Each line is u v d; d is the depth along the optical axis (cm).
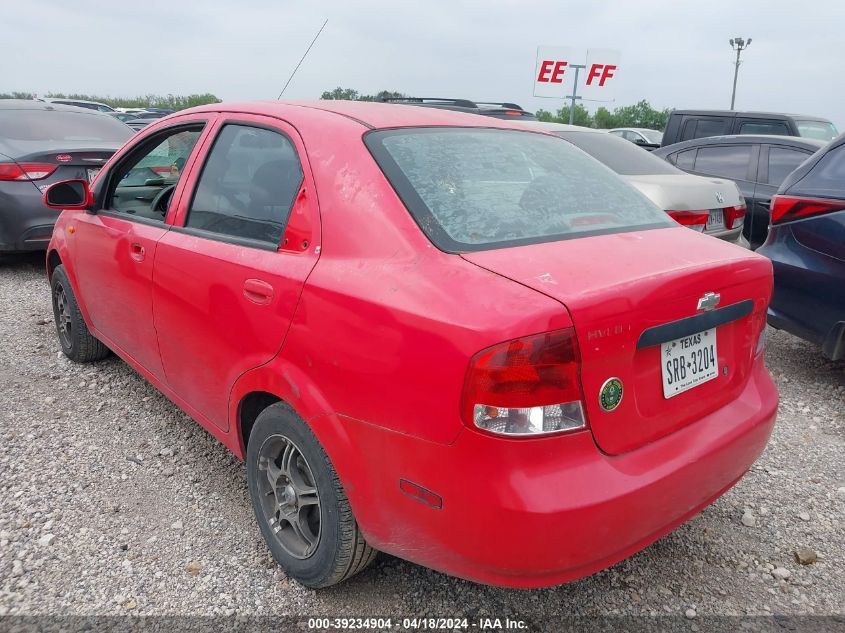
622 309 188
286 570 252
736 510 306
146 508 296
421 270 201
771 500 315
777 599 251
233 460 338
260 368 243
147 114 2189
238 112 293
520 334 174
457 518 185
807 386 452
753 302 239
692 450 212
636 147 665
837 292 410
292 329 227
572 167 279
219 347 268
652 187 541
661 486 197
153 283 311
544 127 661
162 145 342
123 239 340
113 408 388
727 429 227
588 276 194
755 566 269
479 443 178
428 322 187
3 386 413
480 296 186
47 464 328
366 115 260
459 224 217
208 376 281
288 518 250
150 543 273
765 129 962
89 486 311
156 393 408
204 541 276
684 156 834
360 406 204
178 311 293
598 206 256
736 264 227
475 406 177
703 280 211
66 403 393
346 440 210
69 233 406
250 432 267
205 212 290
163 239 305
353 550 227
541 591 253
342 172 233
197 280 276
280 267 236
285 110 273
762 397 250
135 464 331
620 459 195
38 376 430
